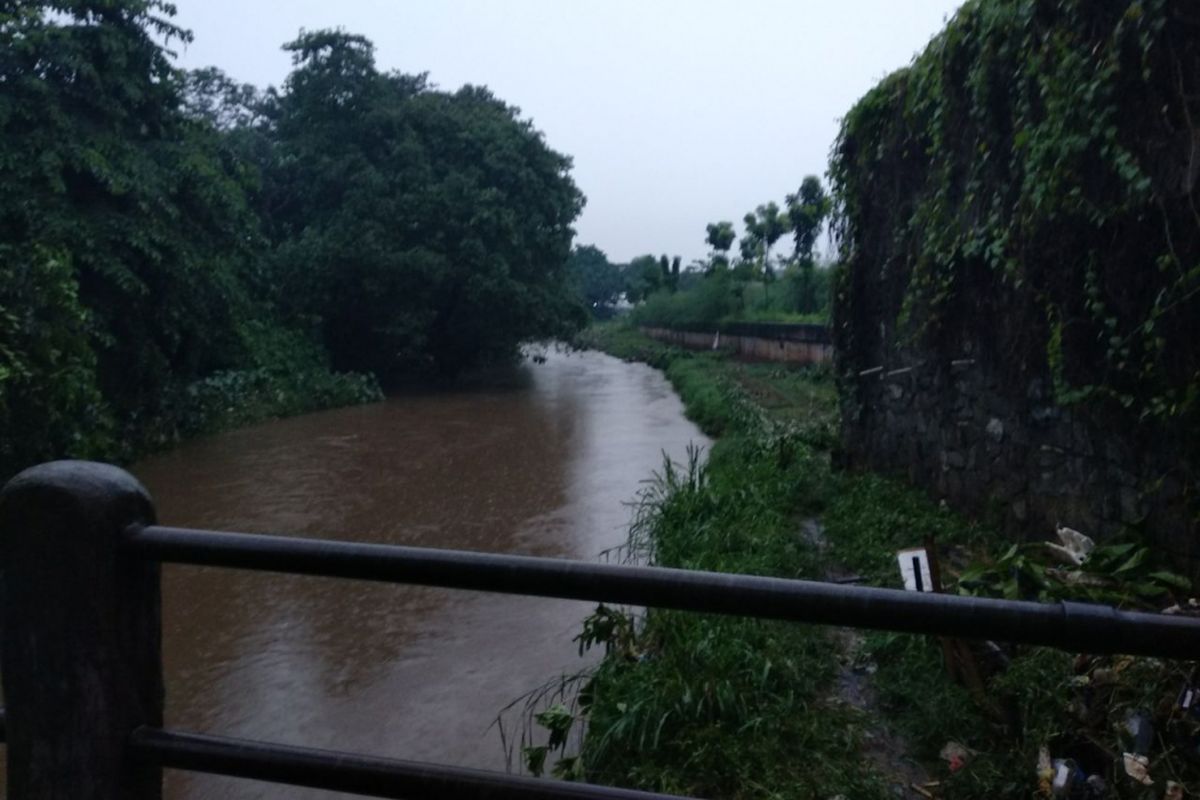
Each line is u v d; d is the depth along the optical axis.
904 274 7.54
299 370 18.48
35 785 1.29
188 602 6.55
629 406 17.56
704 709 3.78
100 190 12.43
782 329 21.91
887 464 8.16
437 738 4.45
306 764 1.21
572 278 27.64
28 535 1.26
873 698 4.02
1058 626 0.95
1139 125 4.26
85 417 10.44
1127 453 4.69
